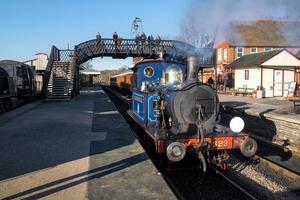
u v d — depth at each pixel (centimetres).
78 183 629
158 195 573
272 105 1830
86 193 580
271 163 906
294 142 1155
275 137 1268
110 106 2059
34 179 650
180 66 1006
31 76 2778
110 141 976
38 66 4575
